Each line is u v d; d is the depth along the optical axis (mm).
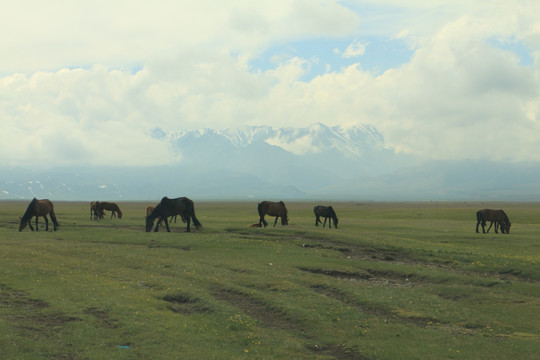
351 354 18484
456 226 69500
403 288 29641
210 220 71688
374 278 32969
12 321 19516
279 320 22672
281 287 27578
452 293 27906
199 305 23938
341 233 48781
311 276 31328
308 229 51438
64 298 23219
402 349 18625
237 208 170125
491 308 24766
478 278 30953
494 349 18531
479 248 44906
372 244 43625
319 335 20516
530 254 41781
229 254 38625
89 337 18438
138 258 34719
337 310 23859
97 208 71500
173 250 39625
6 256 32219
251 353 18000
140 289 26016
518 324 22203
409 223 73688
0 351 16266
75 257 34594
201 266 32844
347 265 35438
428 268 35156
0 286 25016
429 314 23609
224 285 27656
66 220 66812
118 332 19219
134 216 82750
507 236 54875
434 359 17562
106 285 26125
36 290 24438
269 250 40469
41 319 20203
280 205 56938
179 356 17141
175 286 26875
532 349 18375
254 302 25109
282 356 17812
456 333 20984
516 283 29562
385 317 23391
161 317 21406
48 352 16703
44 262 31109
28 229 53625
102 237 46031
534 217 102562
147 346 17906
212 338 19453
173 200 51156
